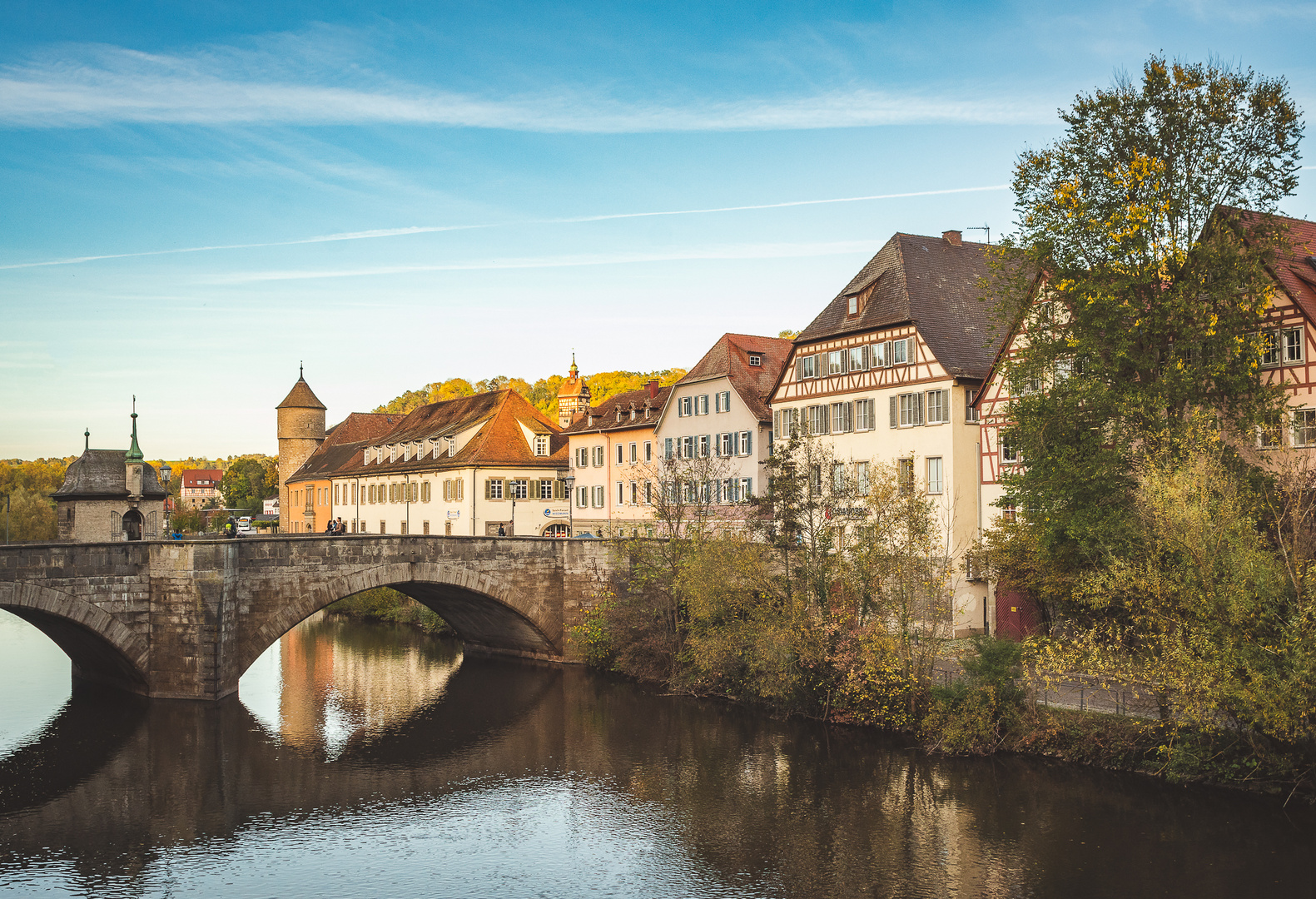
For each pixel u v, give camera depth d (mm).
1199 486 23953
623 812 26078
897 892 20766
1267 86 29500
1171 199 29297
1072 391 29609
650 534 43844
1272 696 21594
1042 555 30891
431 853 23531
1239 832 22172
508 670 45469
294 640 55219
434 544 41906
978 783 26328
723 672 37406
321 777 29281
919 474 43188
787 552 34906
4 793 27812
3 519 92812
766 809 25781
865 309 46656
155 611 35719
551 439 73000
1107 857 21531
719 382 56938
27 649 51500
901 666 29922
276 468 169875
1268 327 31375
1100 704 27750
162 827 25375
